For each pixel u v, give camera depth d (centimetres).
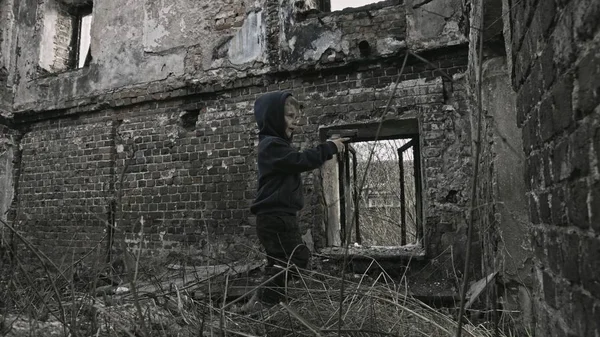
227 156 452
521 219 234
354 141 458
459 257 347
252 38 455
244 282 294
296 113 258
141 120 504
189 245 450
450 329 173
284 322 178
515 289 230
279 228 232
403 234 473
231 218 439
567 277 103
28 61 594
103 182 511
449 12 377
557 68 101
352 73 412
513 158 245
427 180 369
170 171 476
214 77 465
